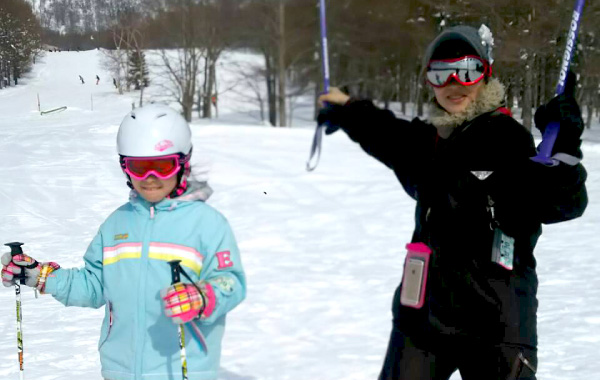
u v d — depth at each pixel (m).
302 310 4.96
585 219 8.34
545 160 2.00
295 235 7.88
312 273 6.10
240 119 32.22
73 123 27.41
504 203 2.16
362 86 18.58
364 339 4.31
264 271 6.18
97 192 11.39
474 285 2.19
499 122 2.21
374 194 10.76
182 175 2.35
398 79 19.30
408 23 18.39
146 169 2.24
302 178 12.29
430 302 2.27
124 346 2.29
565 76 2.12
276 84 25.12
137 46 37.84
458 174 2.21
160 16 35.03
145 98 39.47
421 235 2.32
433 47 2.30
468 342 2.23
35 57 61.69
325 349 4.12
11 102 44.47
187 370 2.25
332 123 2.53
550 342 4.11
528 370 2.20
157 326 2.27
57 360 4.01
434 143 2.34
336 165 14.06
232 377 3.69
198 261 2.29
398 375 2.34
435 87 2.29
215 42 31.59
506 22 13.78
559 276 5.75
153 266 2.28
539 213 2.13
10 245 2.42
